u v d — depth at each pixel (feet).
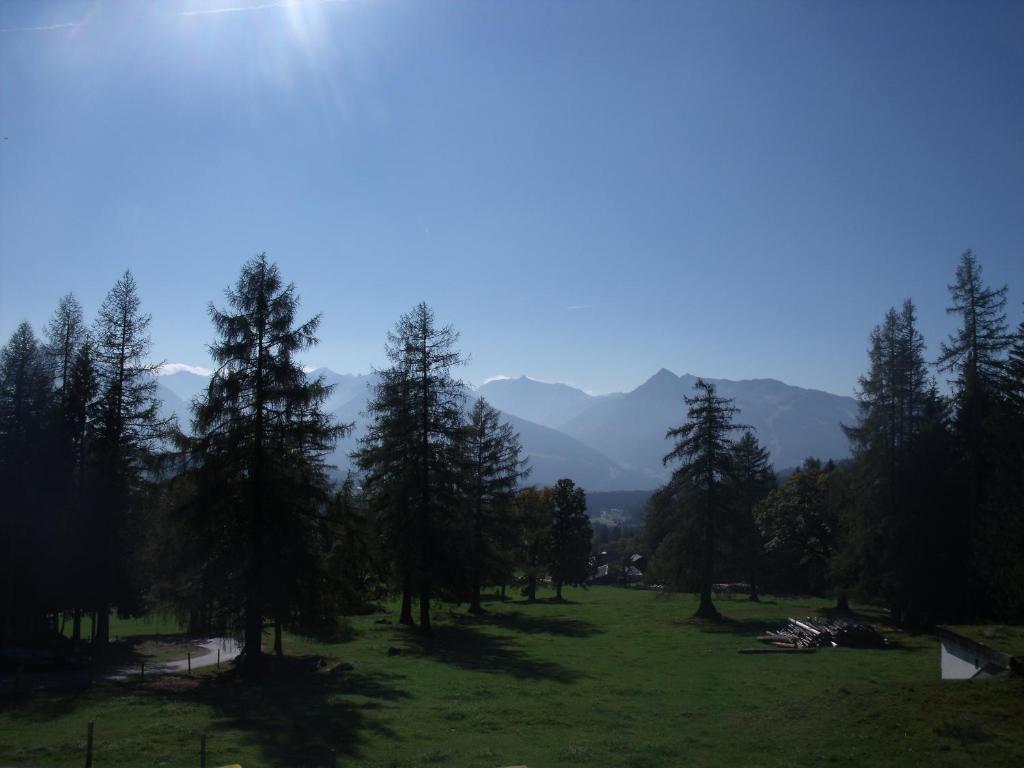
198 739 51.39
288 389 79.15
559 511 210.38
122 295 100.68
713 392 146.00
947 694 51.75
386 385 115.03
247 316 79.51
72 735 52.90
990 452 111.96
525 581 173.06
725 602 187.52
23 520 102.63
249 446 79.41
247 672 77.92
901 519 121.90
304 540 79.97
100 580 101.50
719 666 91.71
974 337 117.29
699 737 53.06
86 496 103.76
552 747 50.70
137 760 45.96
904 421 127.54
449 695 70.85
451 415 114.52
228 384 77.46
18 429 105.09
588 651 106.32
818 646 106.63
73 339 115.44
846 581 132.36
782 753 46.70
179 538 78.84
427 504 113.09
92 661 94.17
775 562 195.93
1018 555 98.12
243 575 78.13
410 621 133.28
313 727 55.72
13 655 90.48
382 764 45.93
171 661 99.04
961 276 118.62
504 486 152.35
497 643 114.01
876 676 80.84
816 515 167.12
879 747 44.88
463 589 114.83
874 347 132.16
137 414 102.17
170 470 81.66
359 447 123.44
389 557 113.09
